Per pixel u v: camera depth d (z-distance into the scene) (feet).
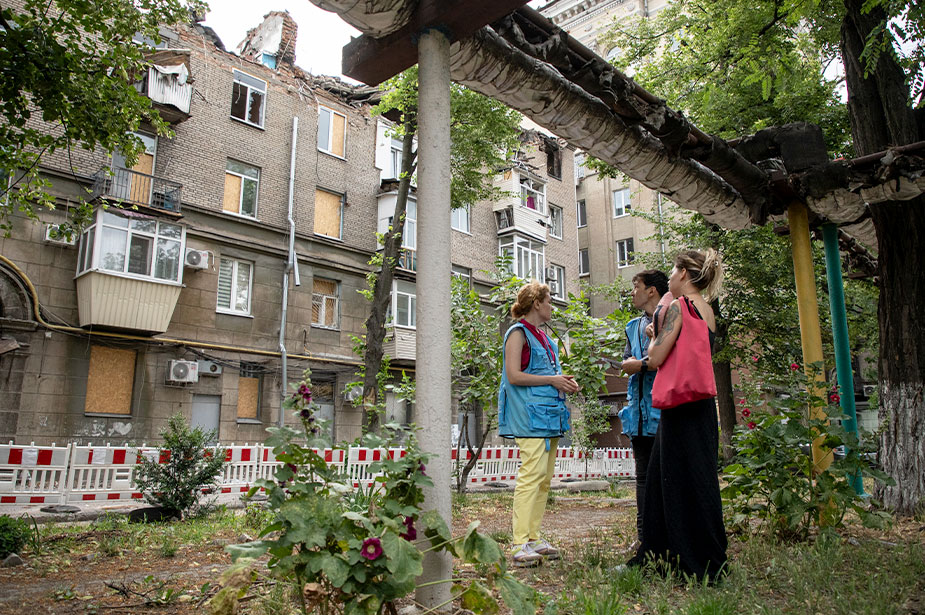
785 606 9.95
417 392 10.45
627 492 47.29
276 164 70.33
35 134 24.72
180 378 57.88
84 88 24.27
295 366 67.67
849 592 10.52
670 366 12.27
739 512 16.94
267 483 7.61
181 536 21.12
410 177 52.16
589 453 60.39
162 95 59.11
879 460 21.81
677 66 40.04
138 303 55.31
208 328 61.98
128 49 25.84
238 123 67.72
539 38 15.30
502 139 55.26
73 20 24.34
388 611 8.06
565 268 104.68
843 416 16.43
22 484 33.30
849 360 23.08
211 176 64.64
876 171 20.13
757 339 53.47
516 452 55.06
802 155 20.85
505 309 35.29
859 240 25.54
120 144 26.61
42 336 52.34
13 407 50.31
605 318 30.27
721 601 9.80
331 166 75.15
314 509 7.47
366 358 48.70
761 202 22.03
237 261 66.08
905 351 21.58
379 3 11.29
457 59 14.61
